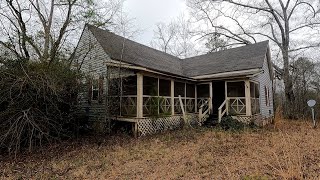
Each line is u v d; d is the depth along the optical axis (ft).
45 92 27.96
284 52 68.80
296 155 20.31
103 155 24.75
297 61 75.87
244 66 48.44
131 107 38.86
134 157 23.47
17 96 26.17
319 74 78.28
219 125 40.75
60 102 31.71
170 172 18.40
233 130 37.24
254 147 25.30
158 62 54.13
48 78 27.94
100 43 45.14
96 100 43.04
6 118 26.18
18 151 26.50
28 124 26.63
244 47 60.39
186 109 48.85
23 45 34.86
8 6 35.63
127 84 42.57
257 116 47.42
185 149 25.82
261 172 17.04
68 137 34.12
